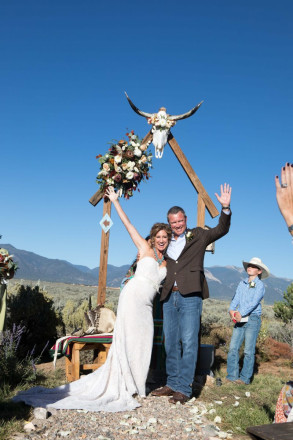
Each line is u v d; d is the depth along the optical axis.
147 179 7.10
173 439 4.02
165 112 7.18
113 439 3.89
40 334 8.57
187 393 5.34
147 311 5.69
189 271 5.61
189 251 5.68
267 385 6.61
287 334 10.84
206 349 7.11
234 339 6.91
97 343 6.63
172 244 5.86
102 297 7.18
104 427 4.20
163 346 6.86
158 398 5.47
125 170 6.75
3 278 6.86
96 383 5.46
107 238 7.23
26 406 4.78
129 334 5.54
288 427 1.83
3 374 5.78
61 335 9.34
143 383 5.51
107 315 6.84
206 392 5.92
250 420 4.62
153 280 5.70
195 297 5.60
